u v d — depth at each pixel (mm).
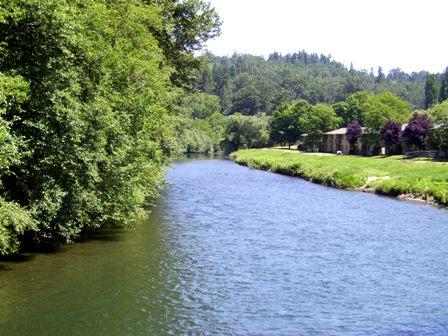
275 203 43531
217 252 24531
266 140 162375
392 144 97562
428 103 194500
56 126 20125
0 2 16594
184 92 52906
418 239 28594
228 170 86500
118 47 25609
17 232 19656
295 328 15273
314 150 137375
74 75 20203
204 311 16469
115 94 25641
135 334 14398
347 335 14805
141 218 31156
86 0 22938
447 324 15797
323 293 18703
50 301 16688
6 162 16391
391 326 15586
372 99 130375
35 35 18875
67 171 21047
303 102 155625
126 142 25469
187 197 46594
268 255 24250
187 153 168500
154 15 36125
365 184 56906
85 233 27547
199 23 49812
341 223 33719
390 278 20797
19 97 17047
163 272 20688
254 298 17938
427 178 51312
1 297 16859
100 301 16906
